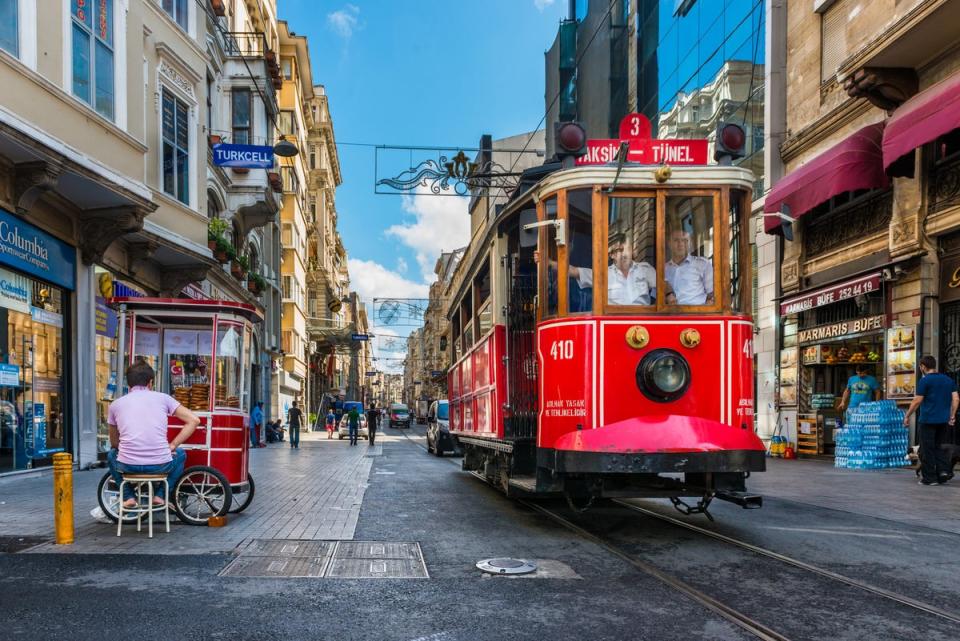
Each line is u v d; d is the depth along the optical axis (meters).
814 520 7.59
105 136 12.40
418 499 9.60
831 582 5.01
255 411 25.98
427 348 98.81
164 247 15.44
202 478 7.16
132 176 13.29
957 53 12.39
